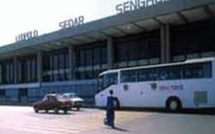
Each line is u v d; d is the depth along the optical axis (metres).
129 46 52.19
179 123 20.67
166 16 40.38
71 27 50.97
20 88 68.25
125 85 33.34
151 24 44.22
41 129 20.30
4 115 32.44
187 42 44.84
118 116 26.25
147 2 41.28
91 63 58.41
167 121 21.94
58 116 29.67
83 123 22.89
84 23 48.69
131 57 51.66
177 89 28.69
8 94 72.31
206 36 43.22
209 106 26.59
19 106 52.16
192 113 27.77
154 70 30.81
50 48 62.72
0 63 80.31
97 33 49.38
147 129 18.72
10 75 77.81
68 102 33.41
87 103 48.50
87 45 58.72
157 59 48.16
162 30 44.84
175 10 38.09
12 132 19.31
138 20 42.12
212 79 26.58
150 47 49.22
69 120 25.47
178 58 45.47
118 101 33.84
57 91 56.91
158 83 30.27
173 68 29.27
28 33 61.09
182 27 45.12
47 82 61.97
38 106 35.50
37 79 68.44
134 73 32.69
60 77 64.44
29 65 72.25
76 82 52.59
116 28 46.25
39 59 66.50
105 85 35.72
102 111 33.69
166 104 29.45
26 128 21.19
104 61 56.19
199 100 27.12
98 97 36.75
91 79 53.34
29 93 65.25
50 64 66.81
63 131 19.03
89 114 30.41
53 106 33.72
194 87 27.55
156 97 30.33
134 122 22.17
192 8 37.09
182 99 28.27
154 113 28.08
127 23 43.56
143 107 31.59
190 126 19.14
